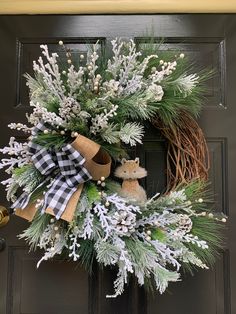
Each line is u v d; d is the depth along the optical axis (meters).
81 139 0.96
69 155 0.94
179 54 1.10
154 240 0.97
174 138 1.14
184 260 0.98
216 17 1.25
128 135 0.96
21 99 1.25
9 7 1.26
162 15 1.25
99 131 1.00
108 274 1.20
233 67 1.24
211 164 1.22
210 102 1.24
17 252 1.22
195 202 1.06
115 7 1.25
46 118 0.95
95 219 0.97
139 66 0.99
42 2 1.26
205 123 1.23
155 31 1.25
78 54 1.20
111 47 1.17
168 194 1.07
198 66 1.24
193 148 1.13
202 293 1.19
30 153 0.98
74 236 0.98
